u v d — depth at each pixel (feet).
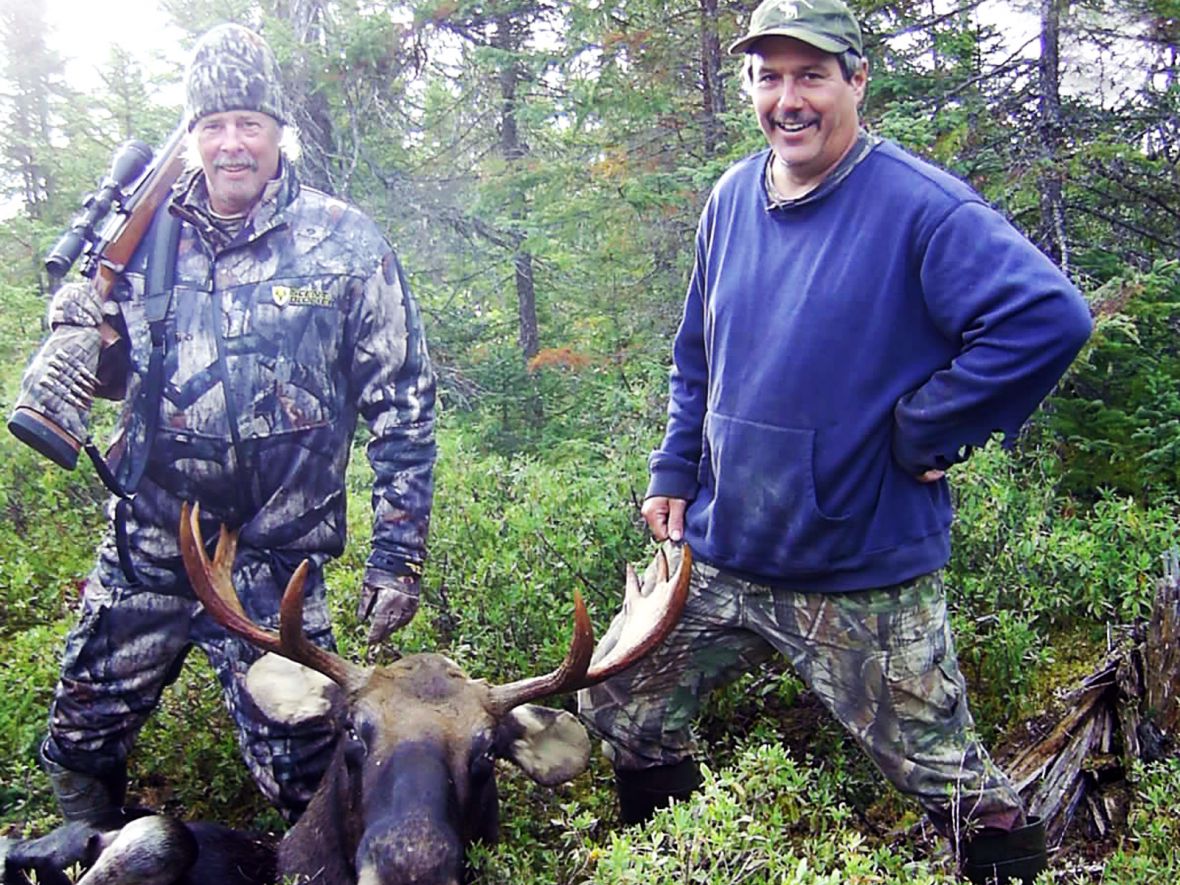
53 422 11.62
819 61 11.12
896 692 12.01
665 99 36.55
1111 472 22.04
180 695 15.58
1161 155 26.86
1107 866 11.94
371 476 24.61
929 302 11.18
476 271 46.50
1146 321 23.32
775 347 11.71
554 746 11.68
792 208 11.74
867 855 12.21
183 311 12.34
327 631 13.50
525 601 16.76
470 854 10.68
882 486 11.66
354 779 10.91
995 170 25.71
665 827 10.73
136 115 47.52
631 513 18.28
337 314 12.75
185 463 12.55
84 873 12.37
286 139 12.59
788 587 12.22
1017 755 14.35
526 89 46.80
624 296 37.58
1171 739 13.82
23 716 15.25
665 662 13.08
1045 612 17.04
